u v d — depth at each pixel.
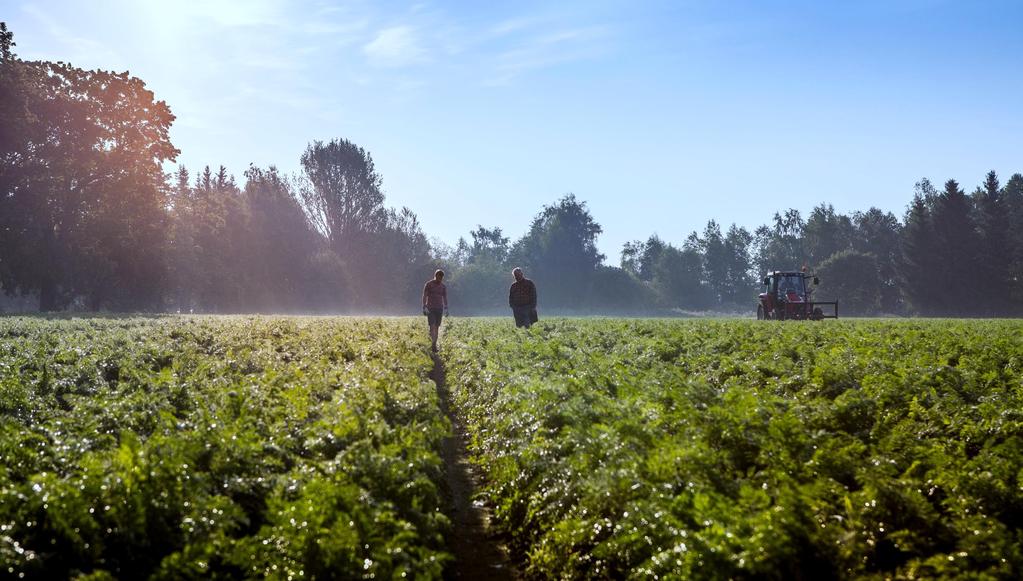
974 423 10.54
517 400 12.41
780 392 13.80
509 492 9.98
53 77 64.38
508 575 8.69
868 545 6.91
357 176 102.88
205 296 92.19
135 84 66.94
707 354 19.41
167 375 13.25
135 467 7.03
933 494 8.28
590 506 7.82
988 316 107.12
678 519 6.79
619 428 9.64
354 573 6.14
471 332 30.67
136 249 69.50
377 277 104.06
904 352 19.62
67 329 26.58
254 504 7.54
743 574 6.15
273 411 10.66
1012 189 152.25
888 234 149.75
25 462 7.88
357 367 16.23
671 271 144.88
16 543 5.84
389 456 8.50
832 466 8.28
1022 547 6.76
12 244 60.19
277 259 96.44
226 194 98.88
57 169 62.53
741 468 8.78
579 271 131.88
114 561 6.19
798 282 47.69
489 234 193.38
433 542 7.72
